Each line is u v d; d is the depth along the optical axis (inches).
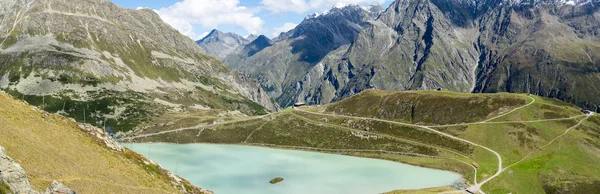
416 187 7509.8
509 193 7303.2
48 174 2864.2
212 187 7204.7
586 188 7455.7
